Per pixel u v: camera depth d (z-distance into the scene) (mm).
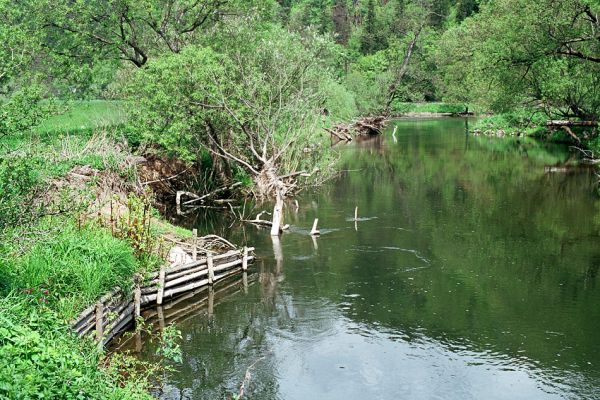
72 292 13938
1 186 12117
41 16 29719
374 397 12367
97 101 40000
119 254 15844
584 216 27062
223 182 32281
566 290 18094
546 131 56938
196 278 18922
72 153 23156
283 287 18719
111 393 9828
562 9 36125
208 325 15977
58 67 30641
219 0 33219
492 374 13297
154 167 30172
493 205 29859
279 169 32625
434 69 98812
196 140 31344
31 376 8383
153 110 28844
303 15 117250
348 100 65250
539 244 22828
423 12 112500
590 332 15234
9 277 12570
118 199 19641
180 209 29406
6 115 12602
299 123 31188
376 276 19547
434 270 20062
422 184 36438
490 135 63062
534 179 36969
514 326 15688
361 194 33688
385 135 66562
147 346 14547
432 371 13453
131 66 35094
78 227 16703
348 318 16344
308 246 23078
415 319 16203
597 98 47312
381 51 99500
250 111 29344
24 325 10148
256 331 15594
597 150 43375
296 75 31750
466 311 16688
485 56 43938
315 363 13867
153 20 31844
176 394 12414
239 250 21109
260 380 13047
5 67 15109
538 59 39781
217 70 28078
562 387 12727
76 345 10961
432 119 87125
